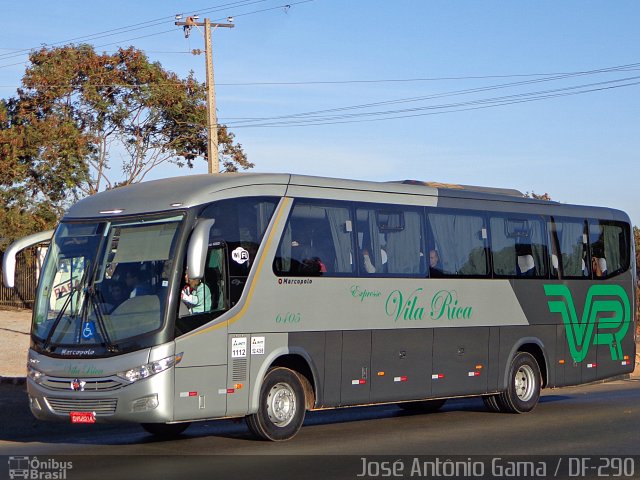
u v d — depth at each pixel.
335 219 14.54
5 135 36.31
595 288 19.23
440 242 16.23
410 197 15.85
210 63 33.25
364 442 13.56
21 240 13.38
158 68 38.81
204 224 12.09
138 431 14.94
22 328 29.56
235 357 12.92
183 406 12.25
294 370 13.98
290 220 13.87
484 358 16.84
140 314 12.25
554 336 18.28
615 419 16.66
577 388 24.45
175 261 12.35
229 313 12.89
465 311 16.53
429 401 18.22
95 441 13.80
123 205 13.05
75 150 36.97
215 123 33.19
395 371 15.17
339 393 14.27
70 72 37.81
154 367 12.03
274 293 13.50
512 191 18.91
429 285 15.90
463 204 16.81
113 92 38.19
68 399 12.26
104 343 12.18
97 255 12.71
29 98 37.78
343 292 14.46
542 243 18.28
